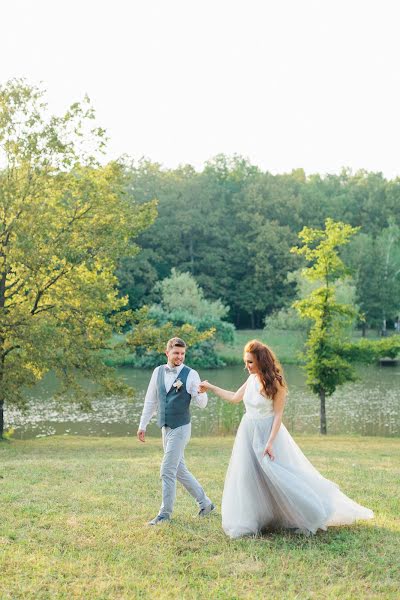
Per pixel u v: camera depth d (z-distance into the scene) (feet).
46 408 107.04
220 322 186.29
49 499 26.48
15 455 55.77
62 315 72.43
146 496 27.50
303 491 20.92
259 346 21.81
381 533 21.47
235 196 306.55
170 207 284.41
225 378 156.56
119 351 77.05
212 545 20.34
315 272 91.61
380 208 318.24
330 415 101.45
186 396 22.93
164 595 16.48
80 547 20.16
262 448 21.33
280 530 21.79
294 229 296.92
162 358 171.63
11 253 67.56
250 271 282.97
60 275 72.90
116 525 22.39
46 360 67.10
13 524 22.45
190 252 282.56
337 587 17.03
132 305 254.06
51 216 69.00
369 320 257.34
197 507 25.50
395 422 95.66
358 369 160.66
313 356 89.40
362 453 58.54
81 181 74.18
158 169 306.14
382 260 255.09
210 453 59.00
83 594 16.69
